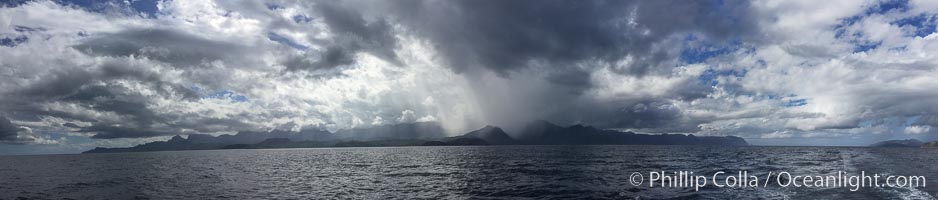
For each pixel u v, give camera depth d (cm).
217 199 4334
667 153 15775
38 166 11812
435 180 5712
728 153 15288
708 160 10119
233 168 9150
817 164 8119
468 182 5381
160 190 5169
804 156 12119
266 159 14300
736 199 3641
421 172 7175
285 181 5956
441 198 4066
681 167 7619
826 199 3559
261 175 7088
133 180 6544
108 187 5653
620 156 12975
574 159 11038
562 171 6850
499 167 8031
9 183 6519
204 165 10669
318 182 5753
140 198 4556
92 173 8400
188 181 6225
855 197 3634
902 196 3666
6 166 12119
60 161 15538
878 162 8688
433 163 9881
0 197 4878
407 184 5297
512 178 5788
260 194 4625
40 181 6794
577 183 5053
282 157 16338
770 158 11012
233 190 5012
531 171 6931
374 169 8075
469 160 11150
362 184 5397
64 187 5794
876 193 3825
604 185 4816
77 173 8469
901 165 7619
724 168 7250
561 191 4372
